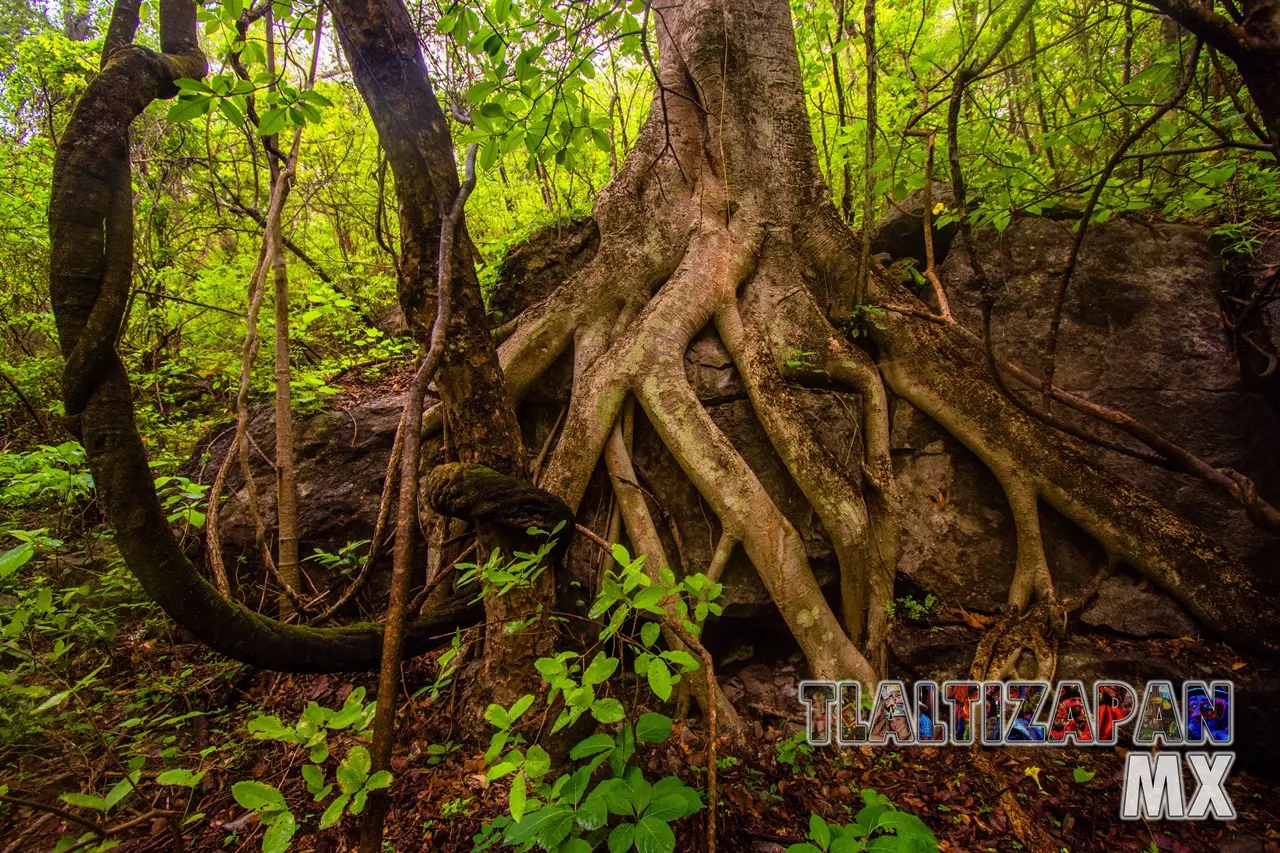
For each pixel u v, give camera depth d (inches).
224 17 96.9
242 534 171.8
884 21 203.9
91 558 170.4
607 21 97.7
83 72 242.8
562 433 149.1
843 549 138.9
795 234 174.4
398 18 97.0
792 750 117.3
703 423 144.0
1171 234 161.6
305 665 109.7
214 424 209.9
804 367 157.9
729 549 138.5
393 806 105.3
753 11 178.5
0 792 59.0
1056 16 171.5
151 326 239.0
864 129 175.3
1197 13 59.4
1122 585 135.5
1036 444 143.0
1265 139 73.0
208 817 105.9
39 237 222.2
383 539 127.0
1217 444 144.6
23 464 132.5
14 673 106.4
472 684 124.6
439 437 169.5
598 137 104.6
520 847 87.6
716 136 174.2
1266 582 132.1
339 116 243.0
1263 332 146.6
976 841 99.1
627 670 136.9
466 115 106.9
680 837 98.8
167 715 128.2
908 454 157.2
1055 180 165.8
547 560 112.8
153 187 221.3
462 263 105.4
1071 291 161.5
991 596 143.5
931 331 158.6
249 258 242.8
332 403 200.8
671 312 154.1
